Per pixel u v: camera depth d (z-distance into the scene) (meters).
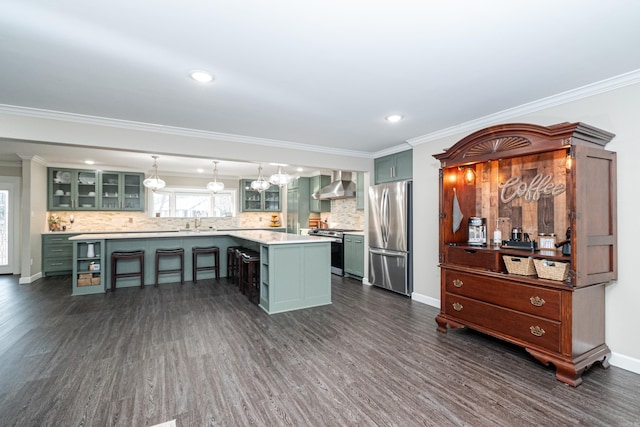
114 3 1.58
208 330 3.30
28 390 2.18
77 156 5.70
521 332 2.58
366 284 5.46
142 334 3.19
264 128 3.87
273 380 2.32
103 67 2.27
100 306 4.14
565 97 2.76
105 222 7.07
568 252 2.49
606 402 2.05
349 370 2.47
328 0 1.56
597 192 2.36
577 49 2.03
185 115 3.36
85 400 2.06
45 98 2.86
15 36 1.87
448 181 3.33
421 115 3.38
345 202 7.39
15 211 6.26
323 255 4.25
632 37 1.88
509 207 3.22
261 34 1.86
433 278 4.20
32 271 5.70
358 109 3.18
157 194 7.86
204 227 8.20
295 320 3.62
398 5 1.60
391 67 2.28
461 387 2.23
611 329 2.53
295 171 7.63
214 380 2.32
